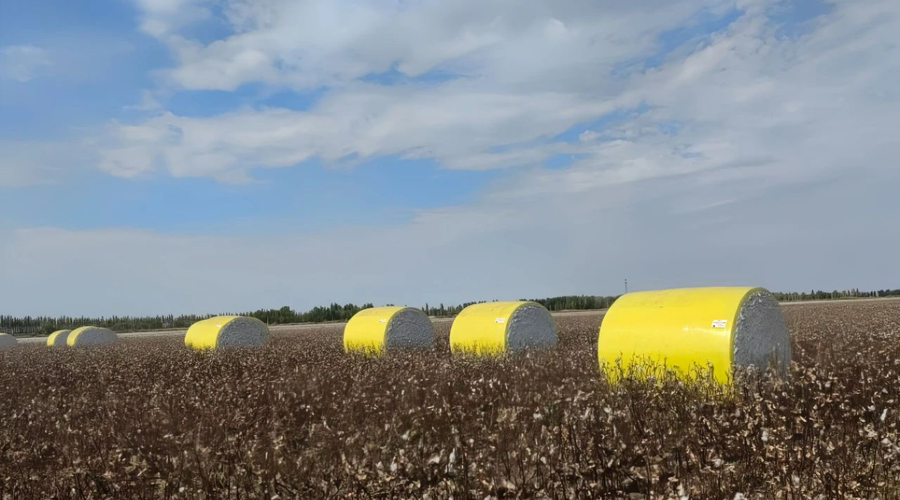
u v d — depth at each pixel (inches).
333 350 718.5
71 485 250.2
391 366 506.6
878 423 269.4
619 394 318.3
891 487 216.4
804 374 322.7
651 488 219.8
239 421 328.5
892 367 374.6
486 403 340.2
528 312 666.2
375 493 211.2
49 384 545.3
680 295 424.8
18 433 336.5
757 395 290.4
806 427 255.9
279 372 500.1
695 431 265.4
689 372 387.9
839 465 228.8
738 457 253.0
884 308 1323.8
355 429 292.4
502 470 239.6
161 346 918.4
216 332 864.3
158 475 250.5
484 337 660.7
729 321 386.6
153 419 344.8
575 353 518.9
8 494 252.5
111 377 540.1
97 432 321.4
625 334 426.0
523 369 430.9
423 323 761.0
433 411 310.5
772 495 221.6
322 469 234.7
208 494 227.8
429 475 214.2
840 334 616.4
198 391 433.4
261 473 228.1
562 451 238.2
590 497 215.9
